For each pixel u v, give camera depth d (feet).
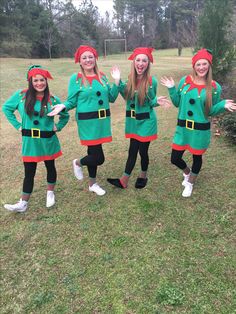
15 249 12.03
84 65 13.00
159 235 12.08
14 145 22.57
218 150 18.34
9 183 17.20
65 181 16.46
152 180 15.76
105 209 13.83
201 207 13.46
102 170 17.21
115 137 21.89
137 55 12.89
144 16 191.93
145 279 10.27
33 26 119.34
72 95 13.00
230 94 26.84
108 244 11.87
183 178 15.76
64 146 21.25
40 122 12.84
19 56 109.70
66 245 12.01
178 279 10.17
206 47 33.01
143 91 13.09
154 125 13.79
